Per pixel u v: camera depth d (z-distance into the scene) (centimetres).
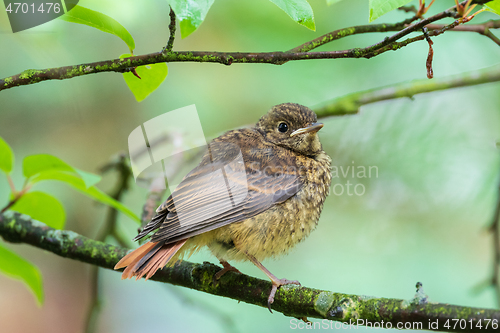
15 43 1070
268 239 734
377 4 478
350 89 1084
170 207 689
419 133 1027
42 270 1323
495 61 1021
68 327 1305
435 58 1041
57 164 680
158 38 1120
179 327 1198
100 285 944
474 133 1019
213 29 1104
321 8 1041
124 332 1198
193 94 1127
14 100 1170
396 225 1045
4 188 1113
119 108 1191
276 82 1116
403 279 1020
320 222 1059
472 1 521
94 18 546
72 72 523
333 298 604
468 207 1023
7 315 1284
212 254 751
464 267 1027
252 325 1031
